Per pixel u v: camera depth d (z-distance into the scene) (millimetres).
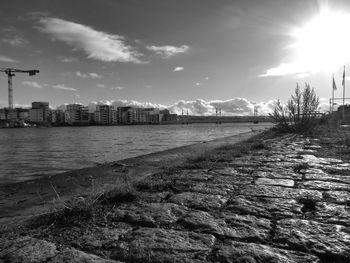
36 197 6418
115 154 18781
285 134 20812
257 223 3510
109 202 4488
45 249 2973
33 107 188250
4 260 2762
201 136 41281
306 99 21500
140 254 2793
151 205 4285
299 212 3885
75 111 181750
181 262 2641
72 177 8711
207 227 3406
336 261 2658
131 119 195250
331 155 9414
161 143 28797
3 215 4965
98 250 2922
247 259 2666
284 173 6570
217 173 6703
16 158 17625
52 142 34594
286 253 2771
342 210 3936
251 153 10508
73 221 3750
